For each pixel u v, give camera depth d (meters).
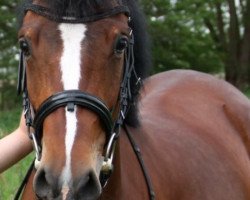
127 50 3.09
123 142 3.54
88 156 2.73
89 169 2.70
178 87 4.90
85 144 2.75
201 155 4.27
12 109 13.09
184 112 4.60
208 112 4.74
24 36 2.89
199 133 4.46
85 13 2.89
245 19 19.80
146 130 4.05
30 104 3.01
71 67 2.82
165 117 4.44
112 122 2.96
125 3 3.20
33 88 2.90
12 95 13.73
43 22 2.89
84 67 2.83
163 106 4.58
